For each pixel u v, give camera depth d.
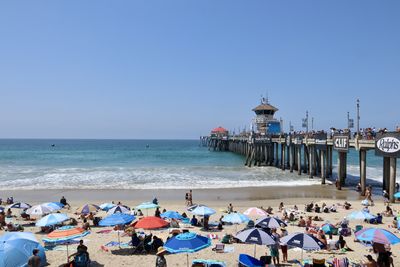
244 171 50.38
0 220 20.45
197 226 20.58
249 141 58.19
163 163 65.38
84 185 37.50
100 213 24.81
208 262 12.41
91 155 90.56
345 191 33.97
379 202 28.36
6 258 11.39
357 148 31.11
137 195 32.12
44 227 19.09
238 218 16.36
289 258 14.38
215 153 96.56
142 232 18.16
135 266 13.32
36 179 41.72
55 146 159.62
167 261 13.89
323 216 23.31
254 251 14.94
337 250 15.41
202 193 33.16
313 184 38.09
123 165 60.81
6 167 56.09
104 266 13.31
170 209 26.12
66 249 15.39
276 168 54.00
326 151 41.72
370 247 15.89
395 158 26.77
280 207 25.64
